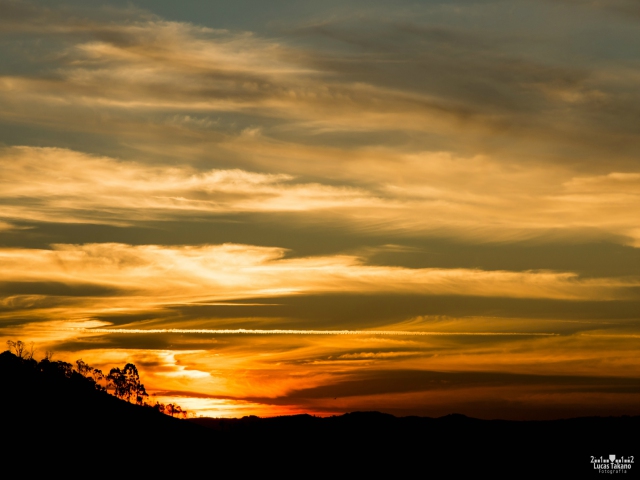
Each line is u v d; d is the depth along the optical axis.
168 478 152.50
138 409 190.75
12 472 133.38
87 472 142.50
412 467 188.25
